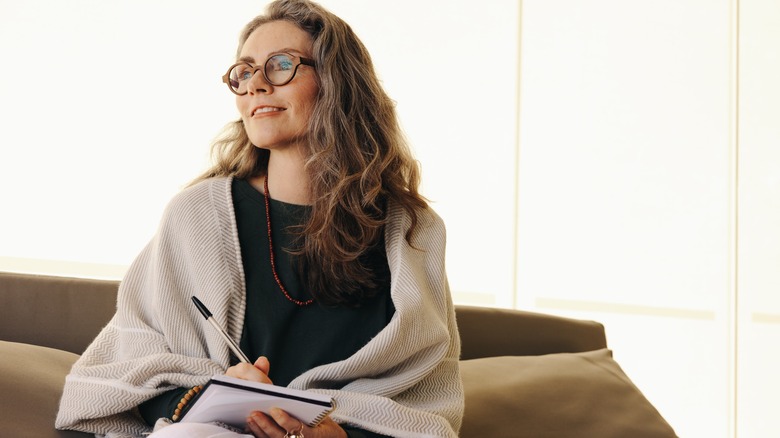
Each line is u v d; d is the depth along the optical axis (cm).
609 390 199
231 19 279
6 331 172
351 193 154
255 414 120
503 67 334
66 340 174
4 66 246
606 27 350
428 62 322
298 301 150
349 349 151
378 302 155
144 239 261
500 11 335
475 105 329
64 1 255
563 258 336
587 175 342
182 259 152
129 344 146
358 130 161
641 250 346
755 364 354
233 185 159
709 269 353
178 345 146
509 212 329
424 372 151
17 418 138
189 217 153
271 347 147
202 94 273
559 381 195
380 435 141
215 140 171
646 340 344
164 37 268
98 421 140
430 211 166
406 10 320
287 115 154
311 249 150
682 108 356
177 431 113
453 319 164
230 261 150
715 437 349
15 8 248
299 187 157
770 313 357
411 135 318
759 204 359
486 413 179
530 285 331
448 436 143
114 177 259
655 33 356
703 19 361
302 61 155
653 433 191
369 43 313
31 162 248
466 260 322
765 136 362
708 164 356
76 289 177
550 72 341
